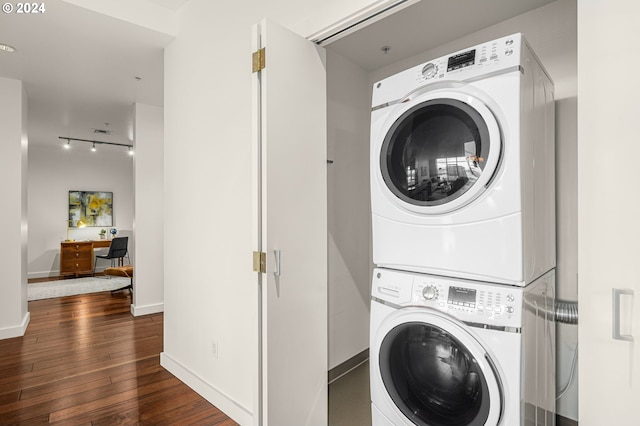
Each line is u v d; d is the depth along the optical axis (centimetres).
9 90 354
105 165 805
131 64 322
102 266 789
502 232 126
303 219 179
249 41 208
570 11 201
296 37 175
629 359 98
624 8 98
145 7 256
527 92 131
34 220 723
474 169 129
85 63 319
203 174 244
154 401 236
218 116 230
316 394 187
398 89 154
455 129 135
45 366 290
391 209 155
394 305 153
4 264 354
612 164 100
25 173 385
